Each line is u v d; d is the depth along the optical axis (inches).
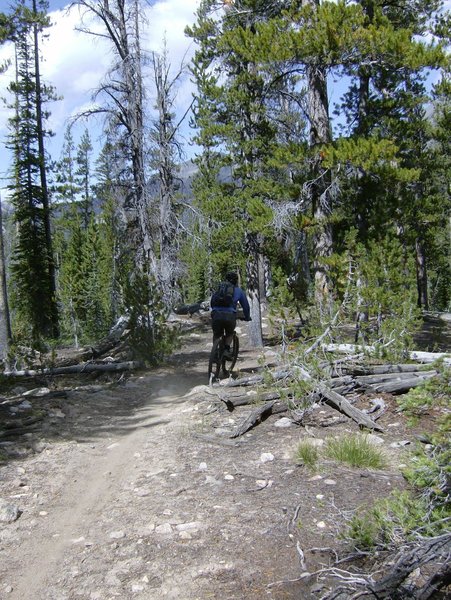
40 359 506.0
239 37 518.3
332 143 532.1
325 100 547.5
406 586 145.9
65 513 211.9
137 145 752.3
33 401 381.4
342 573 159.6
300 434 278.1
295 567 164.9
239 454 260.2
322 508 199.5
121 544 182.7
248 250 725.9
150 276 577.9
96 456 274.7
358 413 284.4
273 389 333.4
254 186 681.0
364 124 623.8
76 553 180.1
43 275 1480.1
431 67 478.0
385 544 161.3
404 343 366.6
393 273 438.3
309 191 550.0
